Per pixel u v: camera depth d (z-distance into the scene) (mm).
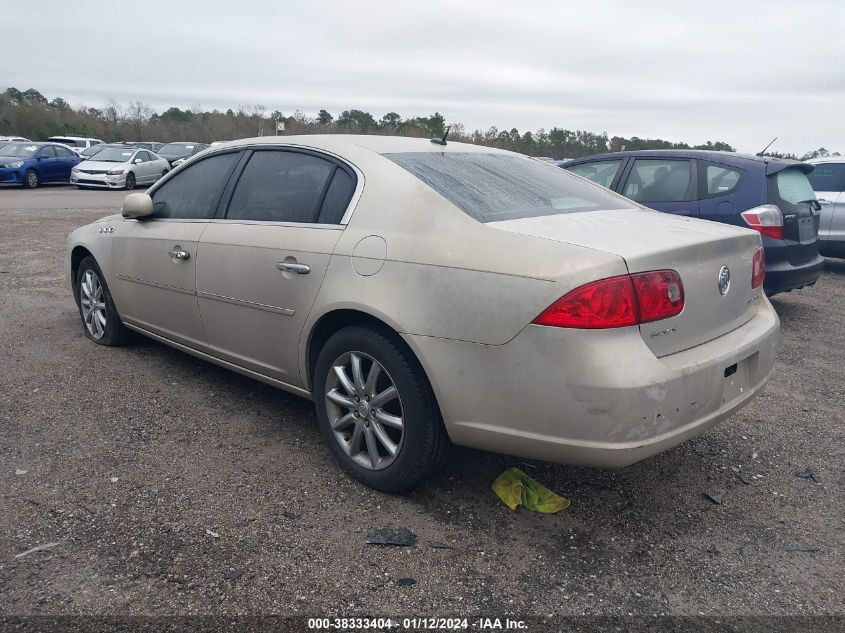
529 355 2625
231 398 4297
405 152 3559
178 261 4188
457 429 2871
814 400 4641
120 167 21344
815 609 2523
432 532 2914
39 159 21688
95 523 2895
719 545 2908
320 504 3104
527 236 2793
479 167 3633
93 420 3914
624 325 2562
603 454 2574
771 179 6312
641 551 2844
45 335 5477
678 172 6727
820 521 3121
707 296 2904
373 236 3148
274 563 2670
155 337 4684
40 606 2398
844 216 9273
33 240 10523
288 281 3451
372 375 3135
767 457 3744
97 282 5180
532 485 3238
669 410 2633
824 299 8000
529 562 2740
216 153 4293
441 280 2838
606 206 3584
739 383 3078
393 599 2498
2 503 3021
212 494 3160
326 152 3621
